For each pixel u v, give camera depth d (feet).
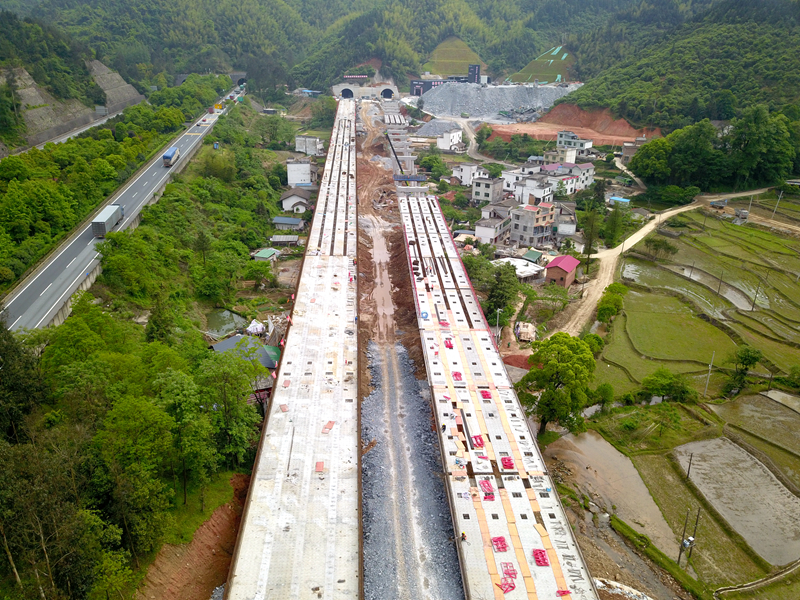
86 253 336.49
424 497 223.51
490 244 458.91
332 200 515.91
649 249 466.29
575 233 495.82
